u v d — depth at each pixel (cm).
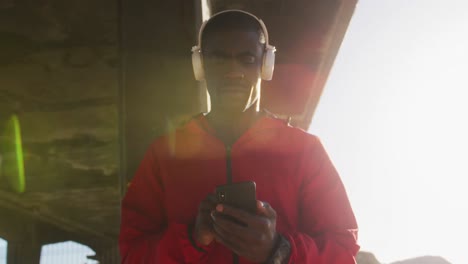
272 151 207
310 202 202
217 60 216
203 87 557
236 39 215
